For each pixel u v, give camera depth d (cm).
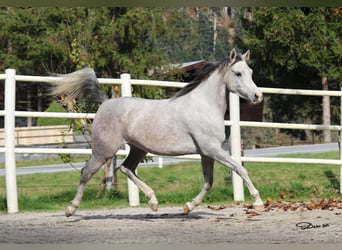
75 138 2575
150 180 1645
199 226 993
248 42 3234
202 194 1068
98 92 1083
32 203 1259
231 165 1009
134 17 3069
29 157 2559
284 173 1672
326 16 3316
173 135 1017
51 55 3038
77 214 1155
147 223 1029
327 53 3234
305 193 1377
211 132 1008
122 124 1034
